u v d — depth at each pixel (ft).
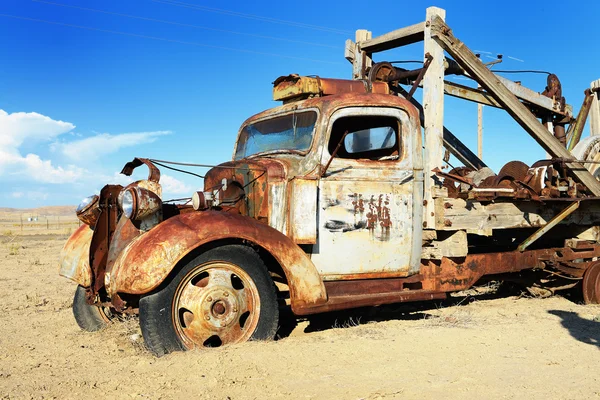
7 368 13.64
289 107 18.47
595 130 28.22
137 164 16.66
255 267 14.96
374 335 16.02
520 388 11.32
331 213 16.76
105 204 16.15
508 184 21.30
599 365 13.02
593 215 25.11
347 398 10.71
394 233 17.61
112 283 13.98
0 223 225.97
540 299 24.14
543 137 22.65
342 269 16.94
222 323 14.43
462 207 19.72
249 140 20.13
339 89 18.71
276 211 16.17
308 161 16.78
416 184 18.07
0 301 24.73
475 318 19.03
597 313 20.21
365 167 17.29
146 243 13.84
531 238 22.00
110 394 11.22
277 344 14.48
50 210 483.10
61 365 13.92
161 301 13.79
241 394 10.98
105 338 17.02
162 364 12.86
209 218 14.47
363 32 25.11
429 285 19.44
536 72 27.32
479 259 20.85
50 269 38.93
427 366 12.86
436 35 20.47
